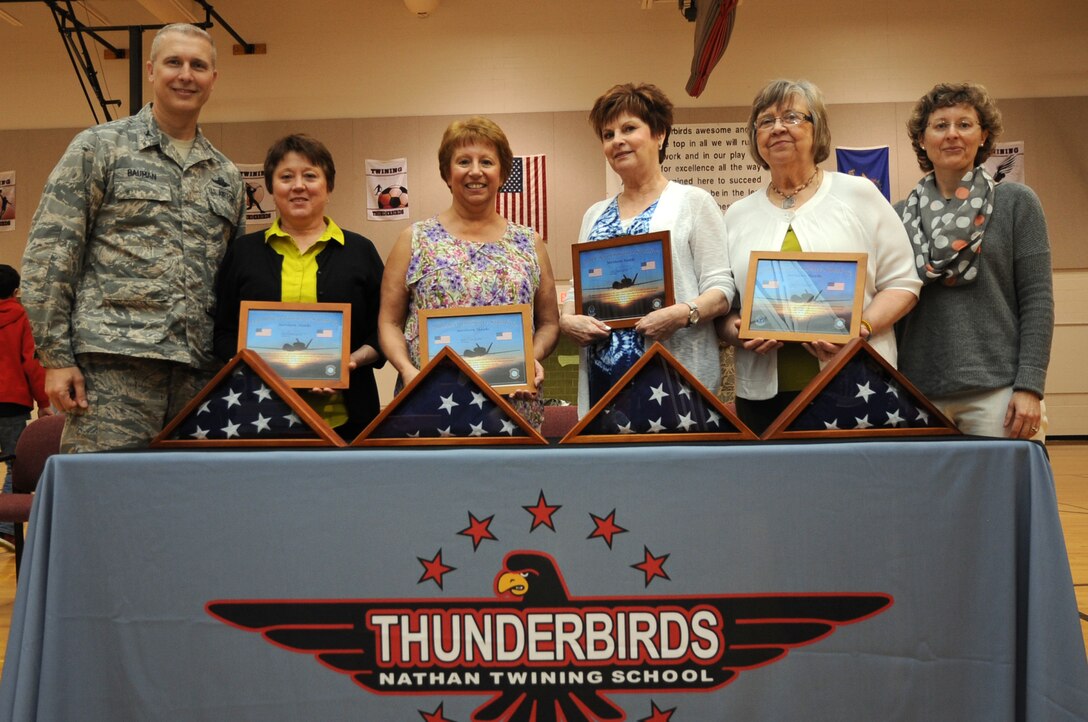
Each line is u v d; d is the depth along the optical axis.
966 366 2.03
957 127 2.10
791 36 8.95
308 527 1.43
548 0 9.04
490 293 2.07
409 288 2.16
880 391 1.60
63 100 9.21
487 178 2.10
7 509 2.98
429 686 1.42
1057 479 6.39
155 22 9.07
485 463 1.44
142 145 2.12
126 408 2.04
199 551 1.43
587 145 9.02
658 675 1.43
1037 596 1.38
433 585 1.43
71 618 1.43
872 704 1.41
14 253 9.23
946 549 1.42
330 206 9.18
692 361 2.04
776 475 1.43
